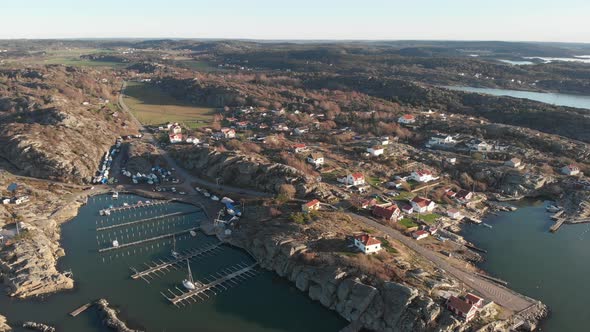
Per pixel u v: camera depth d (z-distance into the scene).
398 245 126.25
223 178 184.88
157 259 128.38
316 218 137.25
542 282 118.31
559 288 115.69
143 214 157.38
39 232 132.38
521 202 175.12
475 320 95.81
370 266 109.56
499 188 184.50
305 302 110.69
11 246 121.19
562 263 128.62
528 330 97.75
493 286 111.75
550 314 104.69
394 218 144.62
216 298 111.25
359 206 150.62
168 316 103.88
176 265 125.62
